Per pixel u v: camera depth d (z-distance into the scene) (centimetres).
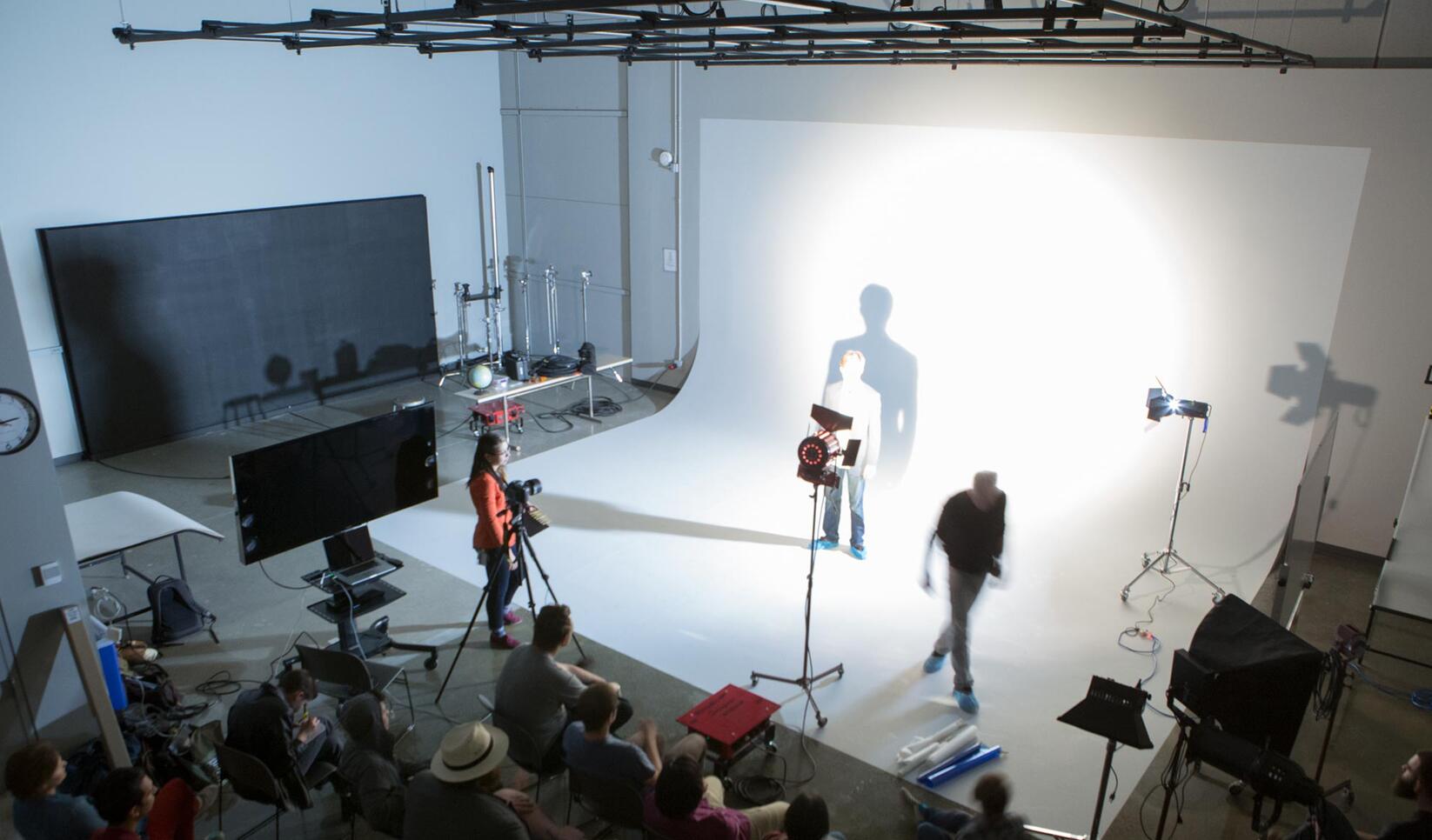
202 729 462
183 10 808
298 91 903
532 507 537
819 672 529
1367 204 599
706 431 907
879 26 695
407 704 495
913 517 733
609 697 350
